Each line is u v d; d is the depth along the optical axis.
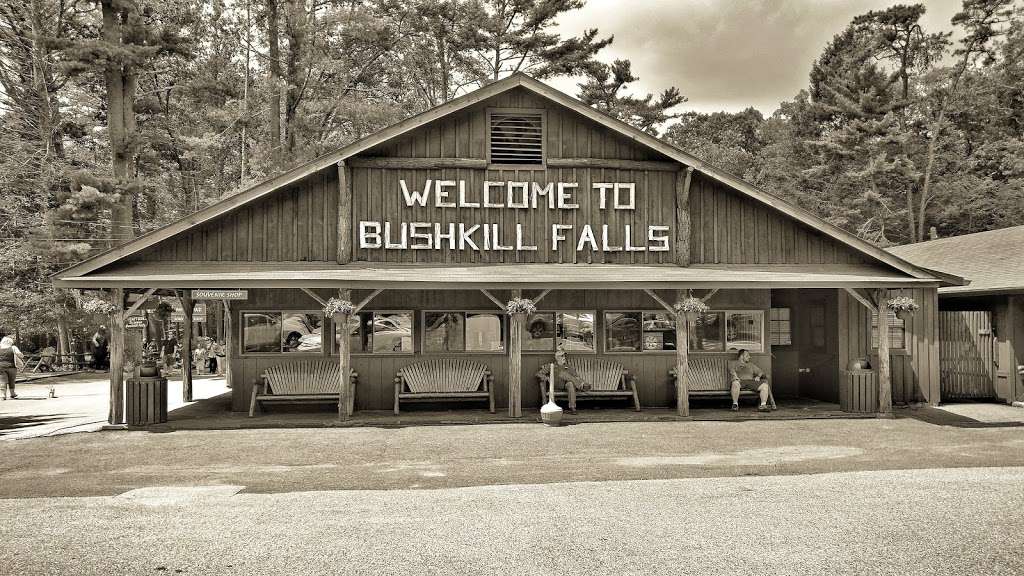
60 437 12.30
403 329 15.73
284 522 7.17
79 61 25.25
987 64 42.34
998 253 18.69
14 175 28.23
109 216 29.95
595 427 13.20
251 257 14.20
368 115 30.95
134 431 12.85
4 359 18.38
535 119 15.20
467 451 11.01
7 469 9.85
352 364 15.51
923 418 14.27
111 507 7.79
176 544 6.50
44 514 7.51
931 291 16.52
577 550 6.32
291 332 15.49
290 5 31.55
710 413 14.83
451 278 13.48
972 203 40.09
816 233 15.58
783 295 18.47
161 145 31.50
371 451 11.02
